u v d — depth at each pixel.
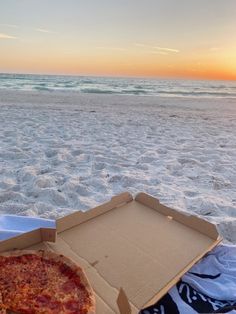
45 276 1.47
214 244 1.87
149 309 1.54
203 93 26.03
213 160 5.38
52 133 6.93
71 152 5.41
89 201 3.49
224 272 1.81
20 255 1.57
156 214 2.12
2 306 1.28
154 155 5.46
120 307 1.28
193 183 4.28
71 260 1.56
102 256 1.70
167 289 1.54
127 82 42.03
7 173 4.19
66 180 4.05
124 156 5.34
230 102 17.67
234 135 7.80
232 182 4.39
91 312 1.29
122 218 2.05
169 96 21.23
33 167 4.45
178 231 1.95
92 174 4.36
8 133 6.65
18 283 1.41
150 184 4.12
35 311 1.28
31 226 2.02
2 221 2.04
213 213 3.38
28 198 3.51
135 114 10.77
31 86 25.16
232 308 1.56
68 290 1.40
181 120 9.91
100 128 7.86
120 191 3.83
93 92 21.88
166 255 1.75
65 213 3.19
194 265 1.79
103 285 1.51
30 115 9.31
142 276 1.59
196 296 1.64
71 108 11.54
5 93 16.67
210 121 9.99
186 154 5.68
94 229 1.92
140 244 1.82
